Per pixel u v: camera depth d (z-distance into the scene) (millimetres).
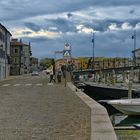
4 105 21641
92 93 52875
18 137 10773
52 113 17328
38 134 11320
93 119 14586
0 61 98375
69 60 53219
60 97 29109
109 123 13477
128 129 15953
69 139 10453
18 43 159750
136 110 25344
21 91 38000
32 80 77625
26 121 14375
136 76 94875
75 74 90000
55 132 11703
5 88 44844
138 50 110062
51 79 63188
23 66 163250
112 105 26141
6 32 111312
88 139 10453
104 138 10438
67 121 14383
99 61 100875
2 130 12094
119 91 45375
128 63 100250
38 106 21094
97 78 91812
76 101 24984
